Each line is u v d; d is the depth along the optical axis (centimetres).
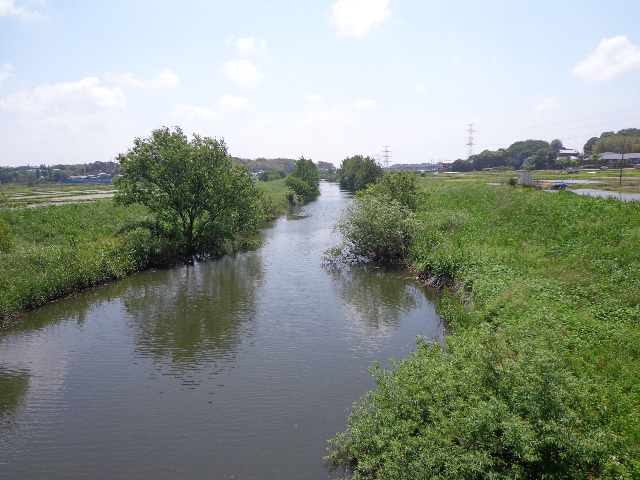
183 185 3066
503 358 842
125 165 3088
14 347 1630
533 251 2183
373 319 1836
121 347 1612
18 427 1124
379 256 2936
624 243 2011
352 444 928
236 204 3456
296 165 10181
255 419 1131
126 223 3619
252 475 922
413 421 851
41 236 3088
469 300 1772
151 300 2177
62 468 964
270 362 1459
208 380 1348
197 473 934
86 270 2389
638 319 1255
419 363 998
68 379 1377
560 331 1177
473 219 3133
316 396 1234
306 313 1936
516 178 5275
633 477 661
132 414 1173
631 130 18138
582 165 12225
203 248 3297
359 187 9325
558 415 693
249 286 2406
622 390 895
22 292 2033
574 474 667
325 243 3709
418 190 4266
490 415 694
